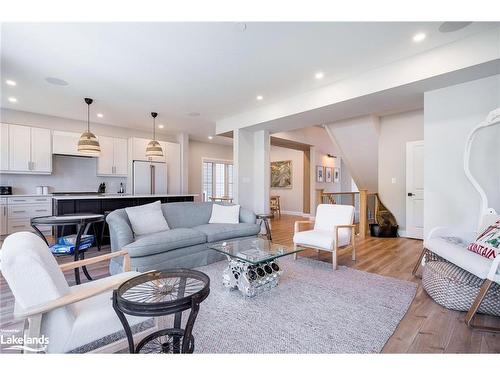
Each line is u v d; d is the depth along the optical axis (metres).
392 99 3.53
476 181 2.73
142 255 2.70
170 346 1.60
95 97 4.28
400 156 5.24
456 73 2.75
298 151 9.30
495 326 1.89
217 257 3.46
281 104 4.45
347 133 5.59
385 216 5.37
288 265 3.37
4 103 4.61
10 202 4.90
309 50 2.81
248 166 5.55
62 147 5.52
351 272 3.09
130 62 3.07
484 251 2.13
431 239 2.81
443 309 2.17
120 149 6.40
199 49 2.78
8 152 4.92
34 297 1.22
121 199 4.81
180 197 5.79
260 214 5.29
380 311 2.13
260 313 2.11
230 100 4.43
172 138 7.38
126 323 1.34
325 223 3.77
